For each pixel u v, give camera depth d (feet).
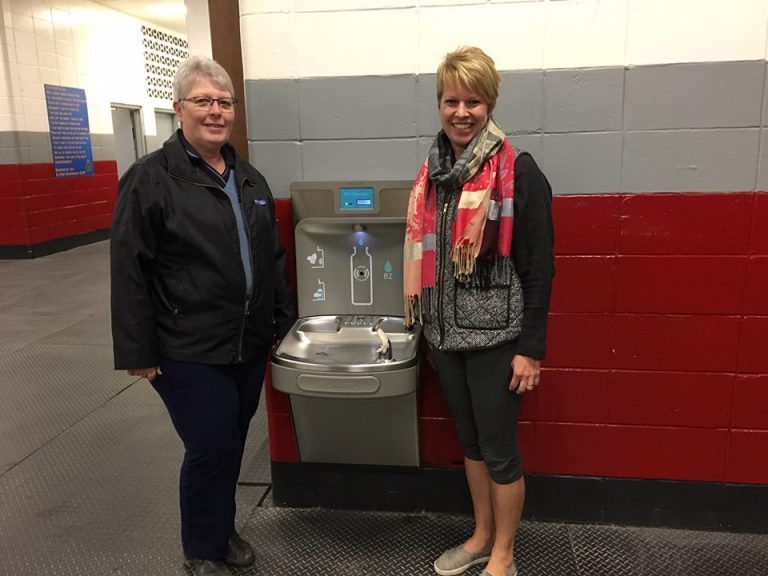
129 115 33.88
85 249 27.58
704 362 6.77
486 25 6.39
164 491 8.11
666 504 7.16
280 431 7.52
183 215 5.38
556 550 6.82
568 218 6.64
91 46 29.14
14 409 10.75
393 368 5.81
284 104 6.82
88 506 7.78
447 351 5.78
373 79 6.66
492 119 5.46
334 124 6.81
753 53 6.13
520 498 6.00
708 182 6.41
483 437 5.83
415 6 6.45
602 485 7.21
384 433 7.06
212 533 6.23
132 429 9.95
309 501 7.68
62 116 26.89
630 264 6.66
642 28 6.20
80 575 6.50
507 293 5.42
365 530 7.25
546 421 7.13
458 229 5.25
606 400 7.00
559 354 6.95
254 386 6.32
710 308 6.65
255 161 6.98
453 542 7.01
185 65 5.41
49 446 9.39
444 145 5.58
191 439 5.81
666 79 6.27
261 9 6.64
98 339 14.58
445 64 5.27
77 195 28.04
